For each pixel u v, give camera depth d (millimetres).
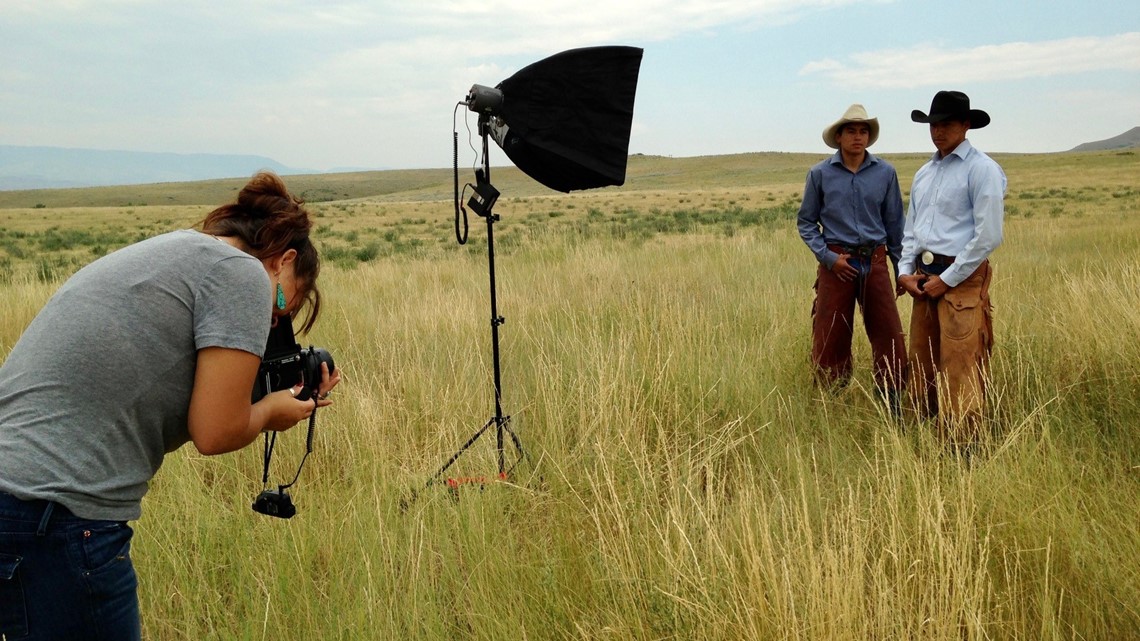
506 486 3539
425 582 2758
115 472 1685
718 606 2377
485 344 6195
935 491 2836
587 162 3721
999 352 4887
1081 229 15805
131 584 1779
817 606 2256
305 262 2008
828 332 5059
